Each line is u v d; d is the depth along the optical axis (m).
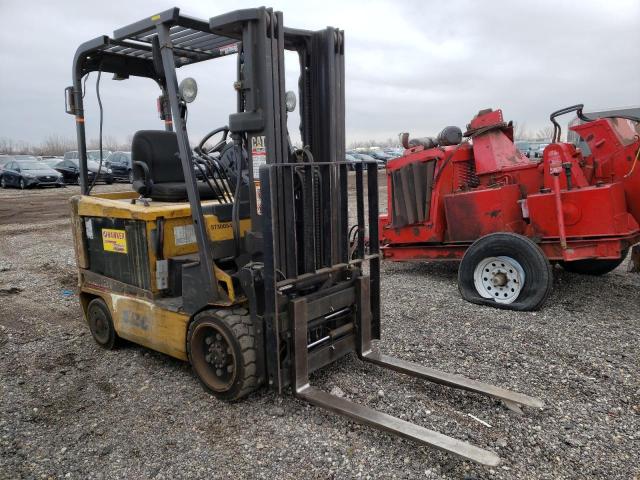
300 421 3.18
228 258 3.72
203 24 3.34
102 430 3.19
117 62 4.50
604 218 4.93
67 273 7.70
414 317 5.05
